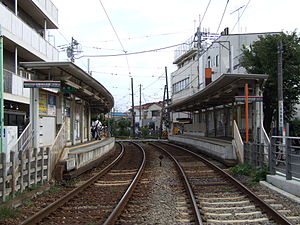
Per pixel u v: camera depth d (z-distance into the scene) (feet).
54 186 31.63
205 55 126.11
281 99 51.55
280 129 51.03
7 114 61.31
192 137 85.97
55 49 83.20
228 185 33.04
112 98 77.10
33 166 29.35
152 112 239.71
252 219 20.81
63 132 39.47
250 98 44.88
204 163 53.06
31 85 35.12
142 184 34.60
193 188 31.32
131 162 57.31
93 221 20.31
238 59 96.27
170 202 25.91
